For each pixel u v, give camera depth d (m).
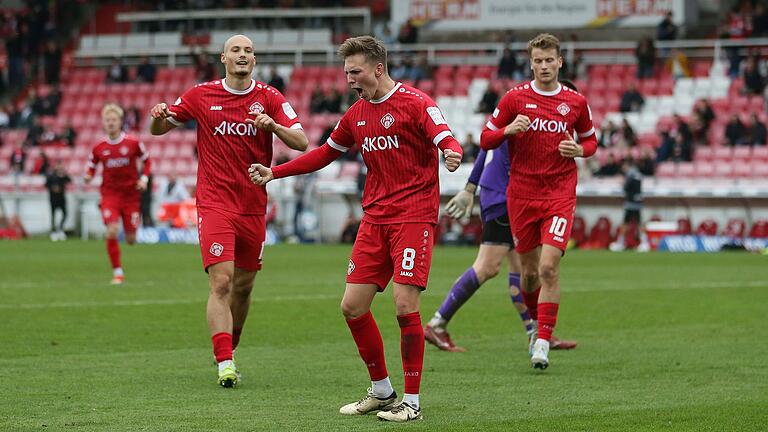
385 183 25.88
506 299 52.44
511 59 122.44
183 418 24.61
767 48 123.06
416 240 25.53
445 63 133.12
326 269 71.69
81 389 28.44
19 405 26.11
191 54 136.50
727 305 50.06
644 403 26.66
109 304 49.19
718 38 130.50
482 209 37.09
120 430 23.25
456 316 46.12
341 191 108.94
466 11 132.00
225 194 30.47
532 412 25.52
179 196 110.50
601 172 105.75
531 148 33.50
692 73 124.19
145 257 83.25
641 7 127.38
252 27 143.12
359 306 25.69
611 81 123.50
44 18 145.12
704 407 26.05
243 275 31.55
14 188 120.31
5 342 37.47
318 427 23.75
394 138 25.62
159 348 36.41
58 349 36.00
